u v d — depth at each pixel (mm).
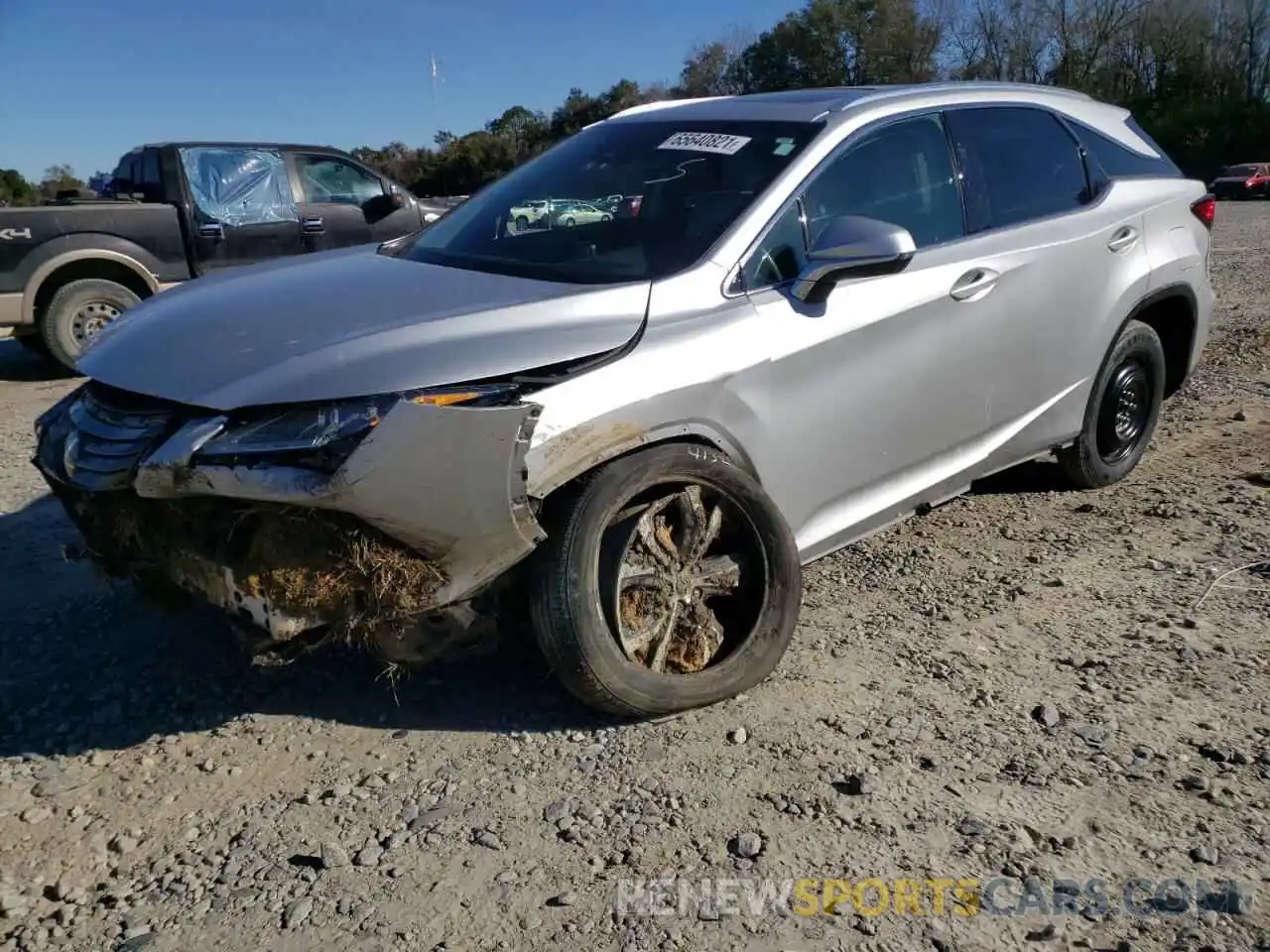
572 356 3201
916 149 4328
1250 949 2502
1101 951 2508
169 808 3127
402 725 3504
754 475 3652
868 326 3893
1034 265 4559
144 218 9797
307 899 2729
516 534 3057
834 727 3398
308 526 3008
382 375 2990
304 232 10711
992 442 4594
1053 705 3496
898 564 4625
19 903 2748
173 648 4020
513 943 2568
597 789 3129
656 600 3438
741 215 3752
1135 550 4711
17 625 4223
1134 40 55781
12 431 7375
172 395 3094
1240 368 7699
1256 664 3721
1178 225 5422
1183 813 2967
